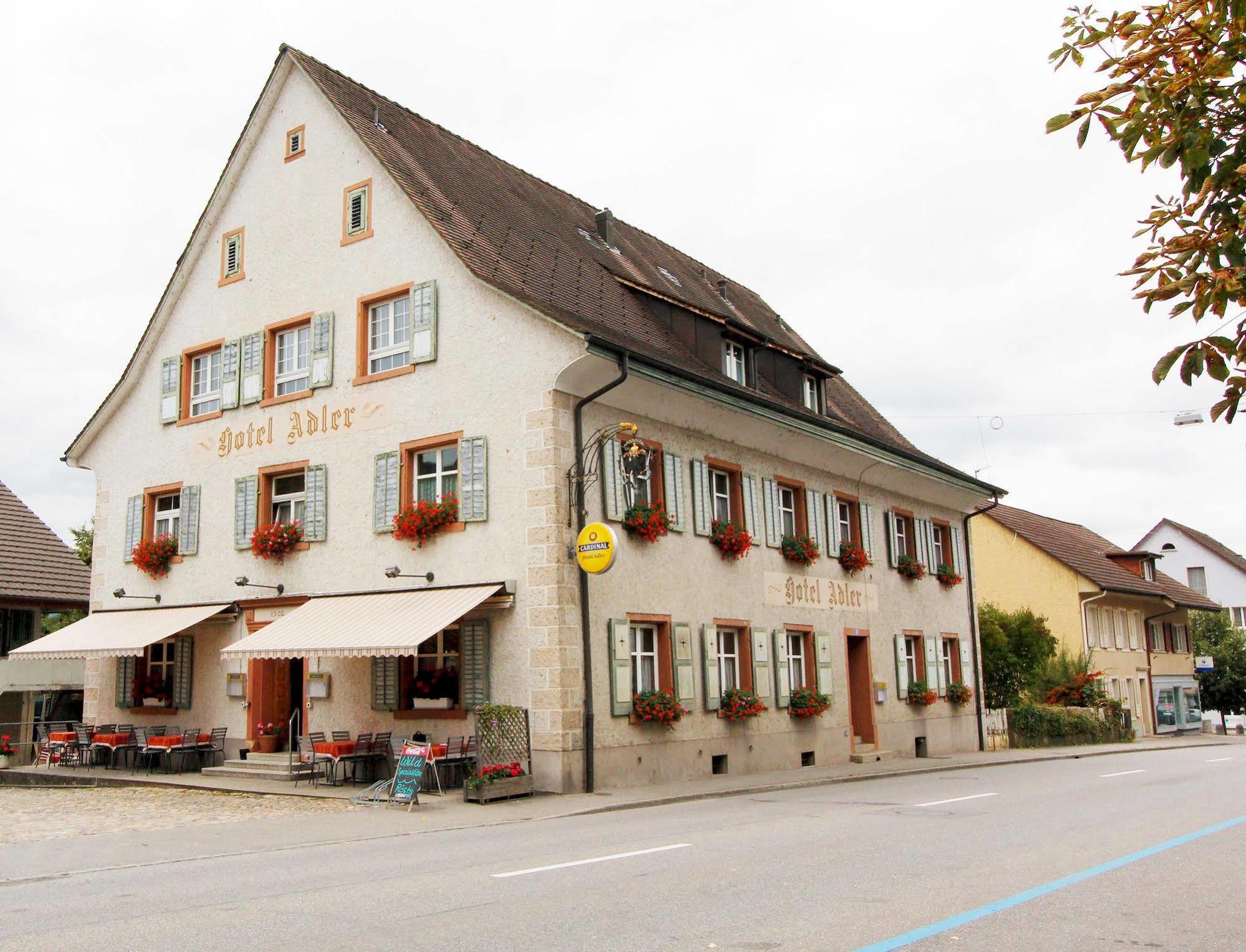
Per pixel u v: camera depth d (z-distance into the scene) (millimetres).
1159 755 30828
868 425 31438
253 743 21094
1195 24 5273
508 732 17016
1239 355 4945
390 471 19891
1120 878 9250
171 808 16047
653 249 29812
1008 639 35219
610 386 18484
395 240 20578
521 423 18328
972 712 31516
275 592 21188
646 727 19109
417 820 14414
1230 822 13258
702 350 23328
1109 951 6734
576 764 17406
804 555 23953
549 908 7980
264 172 23078
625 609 18953
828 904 8094
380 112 23125
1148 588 48688
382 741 19141
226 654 18688
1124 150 5379
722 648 21703
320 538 20688
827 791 18812
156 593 23422
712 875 9375
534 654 17656
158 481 23922
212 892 9109
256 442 22188
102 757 22719
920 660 29156
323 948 6867
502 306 18844
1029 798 16734
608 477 18812
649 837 12180
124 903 8688
